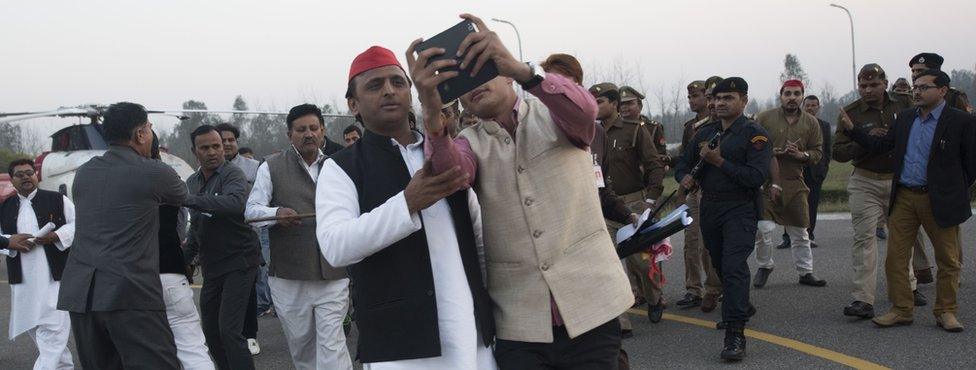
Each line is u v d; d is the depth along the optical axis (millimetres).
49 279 5855
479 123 2945
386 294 2670
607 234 2945
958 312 6391
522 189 2805
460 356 2668
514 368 2826
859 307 6398
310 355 5109
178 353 5031
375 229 2518
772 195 7227
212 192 5352
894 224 6043
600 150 5156
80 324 4391
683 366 5609
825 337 6016
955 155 5719
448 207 2758
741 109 5918
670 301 7773
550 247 2797
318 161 5152
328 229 2641
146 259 4371
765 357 5664
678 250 10992
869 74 6828
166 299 4977
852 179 6539
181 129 33594
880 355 5484
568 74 4508
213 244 5293
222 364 5586
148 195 4379
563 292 2787
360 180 2729
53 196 6156
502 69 2465
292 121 5117
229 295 5266
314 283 4891
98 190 4367
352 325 7758
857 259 6469
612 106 6945
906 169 5910
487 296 2840
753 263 9398
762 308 7055
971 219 11508
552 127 2844
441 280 2695
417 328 2654
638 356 5938
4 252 5836
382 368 2678
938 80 5715
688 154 6309
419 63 2424
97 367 4480
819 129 7871
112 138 4484
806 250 7836
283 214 4820
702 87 8195
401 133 2809
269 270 5023
